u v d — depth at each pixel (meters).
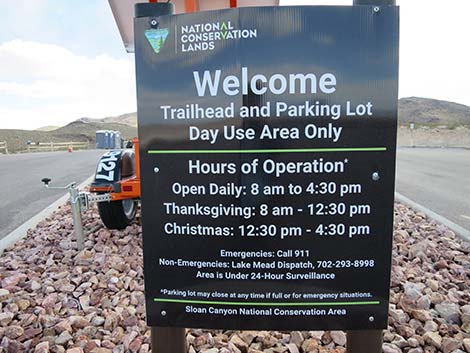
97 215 5.01
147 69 1.43
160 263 1.52
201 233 1.49
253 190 1.45
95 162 15.19
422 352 2.10
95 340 2.23
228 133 1.43
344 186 1.43
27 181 9.31
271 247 1.47
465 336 2.23
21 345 2.18
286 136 1.41
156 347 1.63
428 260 3.44
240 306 1.51
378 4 1.36
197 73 1.41
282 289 1.50
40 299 2.75
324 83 1.39
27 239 4.30
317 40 1.37
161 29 1.41
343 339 2.19
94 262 3.42
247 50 1.38
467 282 2.98
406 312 2.50
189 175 1.46
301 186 1.44
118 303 2.71
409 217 4.99
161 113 1.44
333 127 1.41
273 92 1.40
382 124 1.40
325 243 1.46
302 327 1.51
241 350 2.14
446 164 11.80
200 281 1.51
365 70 1.38
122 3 3.12
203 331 2.30
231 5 3.29
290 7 1.36
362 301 1.49
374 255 1.47
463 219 5.05
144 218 1.50
